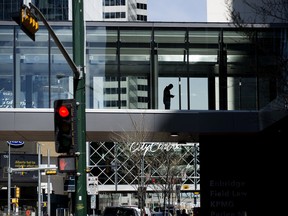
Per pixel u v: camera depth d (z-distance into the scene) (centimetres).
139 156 4384
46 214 7719
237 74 2725
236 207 2597
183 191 8706
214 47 2759
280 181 2567
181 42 2777
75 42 1645
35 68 2731
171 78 2753
